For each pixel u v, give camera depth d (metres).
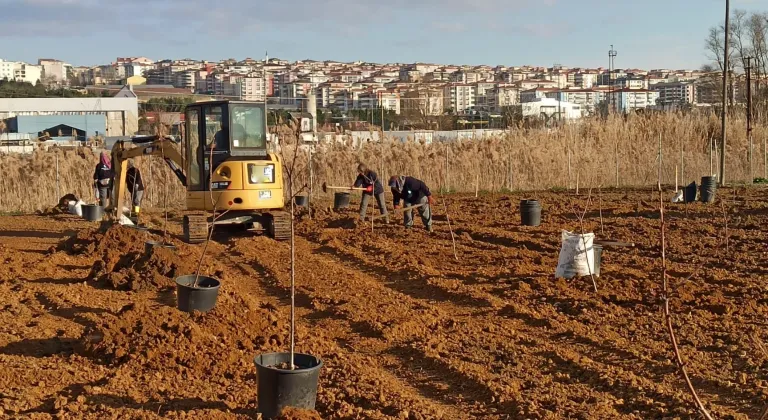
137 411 6.29
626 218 19.12
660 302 9.88
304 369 6.18
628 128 33.66
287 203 24.02
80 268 13.19
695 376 7.16
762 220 17.52
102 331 8.26
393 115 60.50
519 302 10.33
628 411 6.43
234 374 7.45
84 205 21.67
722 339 8.30
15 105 53.56
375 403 6.64
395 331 9.00
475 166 30.05
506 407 6.58
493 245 15.26
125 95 62.47
